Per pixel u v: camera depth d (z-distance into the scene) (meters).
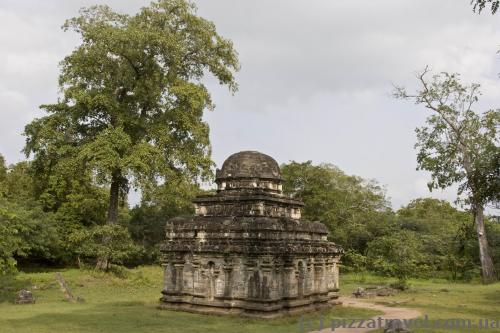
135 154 37.59
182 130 43.19
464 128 46.25
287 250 23.08
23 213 40.94
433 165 46.75
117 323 20.70
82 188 50.84
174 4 41.53
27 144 40.66
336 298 27.98
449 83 47.09
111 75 40.47
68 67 40.03
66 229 49.09
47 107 40.97
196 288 24.38
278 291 22.77
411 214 83.75
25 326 19.81
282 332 18.91
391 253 48.81
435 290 39.00
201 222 24.89
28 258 48.91
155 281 41.06
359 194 64.81
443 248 55.09
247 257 22.78
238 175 25.72
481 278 50.44
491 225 55.06
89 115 41.31
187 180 42.47
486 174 25.55
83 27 39.31
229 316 22.53
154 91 40.81
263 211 24.62
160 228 55.72
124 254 41.53
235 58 44.47
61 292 33.28
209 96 44.19
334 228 59.38
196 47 43.06
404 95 48.25
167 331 18.91
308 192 61.12
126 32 38.12
